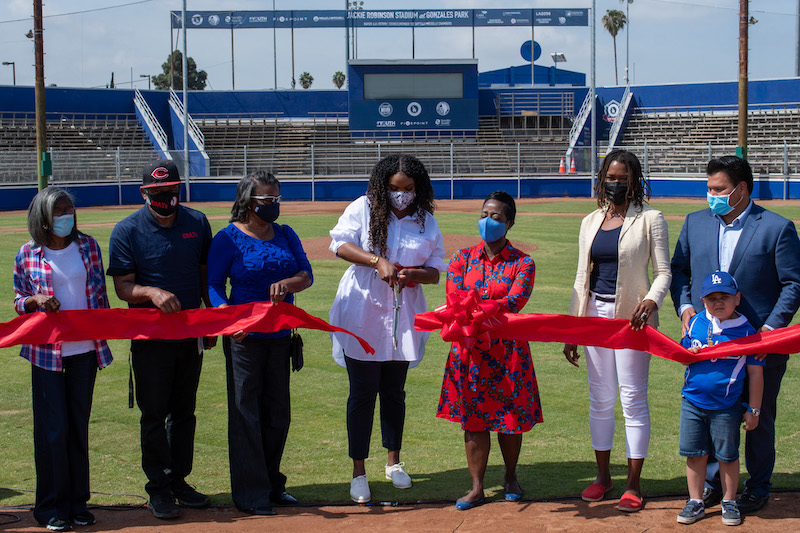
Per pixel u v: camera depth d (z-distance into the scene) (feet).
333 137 142.72
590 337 14.66
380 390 16.35
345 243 15.74
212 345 15.60
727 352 13.67
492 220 14.79
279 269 15.12
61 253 14.38
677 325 31.78
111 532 13.82
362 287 15.81
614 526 13.75
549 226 73.72
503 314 14.70
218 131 143.54
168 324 14.43
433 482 16.38
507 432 14.55
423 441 19.08
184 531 13.82
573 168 130.72
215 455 18.29
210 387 24.02
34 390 14.07
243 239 15.14
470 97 140.46
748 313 14.42
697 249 14.93
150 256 14.71
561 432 19.53
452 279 15.78
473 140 141.38
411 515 14.51
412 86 139.85
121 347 29.40
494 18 149.07
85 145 133.59
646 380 14.93
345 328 15.87
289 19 148.15
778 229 14.14
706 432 14.02
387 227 15.75
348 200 129.29
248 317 14.53
